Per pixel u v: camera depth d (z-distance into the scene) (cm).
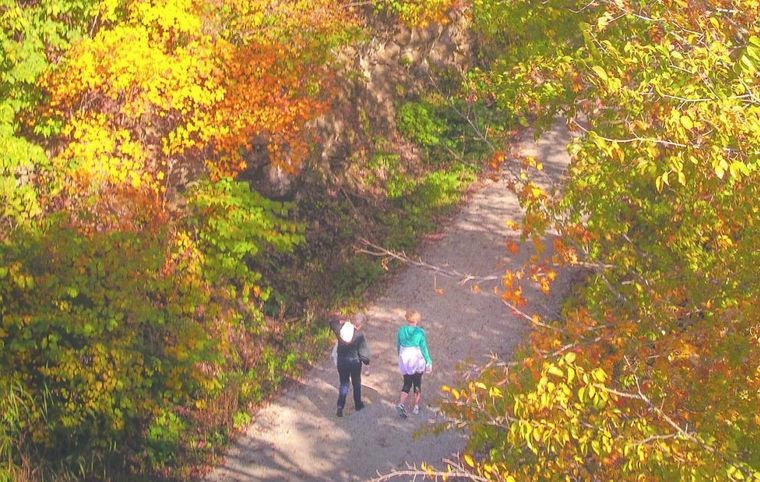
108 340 1474
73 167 1438
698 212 955
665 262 985
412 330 1534
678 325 956
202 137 1561
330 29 1734
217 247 1670
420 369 1535
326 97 2008
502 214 2244
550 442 764
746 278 877
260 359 1770
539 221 973
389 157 2400
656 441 736
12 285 1388
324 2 1741
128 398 1484
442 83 2642
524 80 1370
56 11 1450
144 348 1584
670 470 728
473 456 1445
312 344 1844
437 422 1545
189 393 1655
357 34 1859
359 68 2377
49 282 1327
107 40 1415
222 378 1659
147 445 1538
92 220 1402
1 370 1395
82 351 1412
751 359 823
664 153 880
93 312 1384
